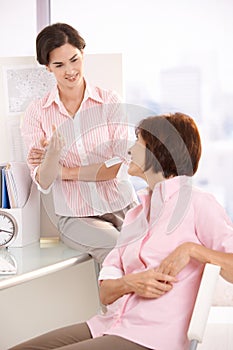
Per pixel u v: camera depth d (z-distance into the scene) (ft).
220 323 8.25
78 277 10.75
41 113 9.75
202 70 12.21
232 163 12.30
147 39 12.23
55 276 10.70
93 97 9.59
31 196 10.10
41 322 10.71
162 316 6.59
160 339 6.52
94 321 7.23
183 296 6.61
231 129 12.25
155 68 12.28
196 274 6.66
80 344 6.48
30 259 9.02
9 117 10.64
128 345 6.49
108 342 6.50
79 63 9.33
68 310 10.77
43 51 9.23
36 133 9.73
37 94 10.55
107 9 12.23
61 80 9.37
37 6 12.21
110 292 7.02
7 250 9.70
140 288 6.68
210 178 12.36
